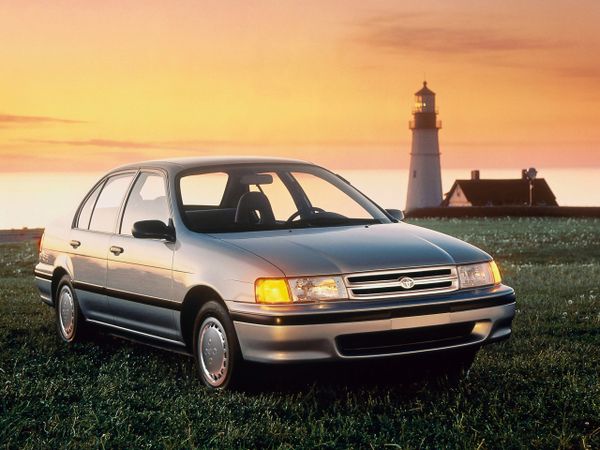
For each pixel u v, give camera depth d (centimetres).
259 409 700
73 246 991
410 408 704
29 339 1027
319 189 911
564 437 617
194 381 796
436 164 11294
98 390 765
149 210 884
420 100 11238
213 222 855
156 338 851
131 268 868
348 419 665
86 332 989
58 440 634
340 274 716
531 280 1750
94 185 1019
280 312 697
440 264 746
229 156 948
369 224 861
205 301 796
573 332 1070
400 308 712
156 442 621
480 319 751
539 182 11431
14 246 3872
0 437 632
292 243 766
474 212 7481
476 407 705
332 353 702
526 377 804
